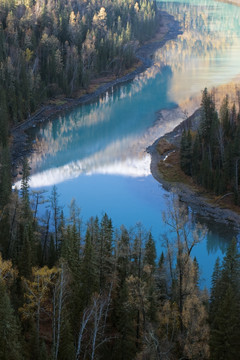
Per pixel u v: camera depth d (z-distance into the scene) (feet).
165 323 137.08
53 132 485.97
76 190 343.87
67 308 151.53
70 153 424.05
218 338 129.70
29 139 462.19
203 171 347.77
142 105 567.59
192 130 468.75
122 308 143.84
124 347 141.18
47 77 582.35
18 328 134.00
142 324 142.31
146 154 419.95
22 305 148.36
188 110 538.06
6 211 239.30
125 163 398.83
